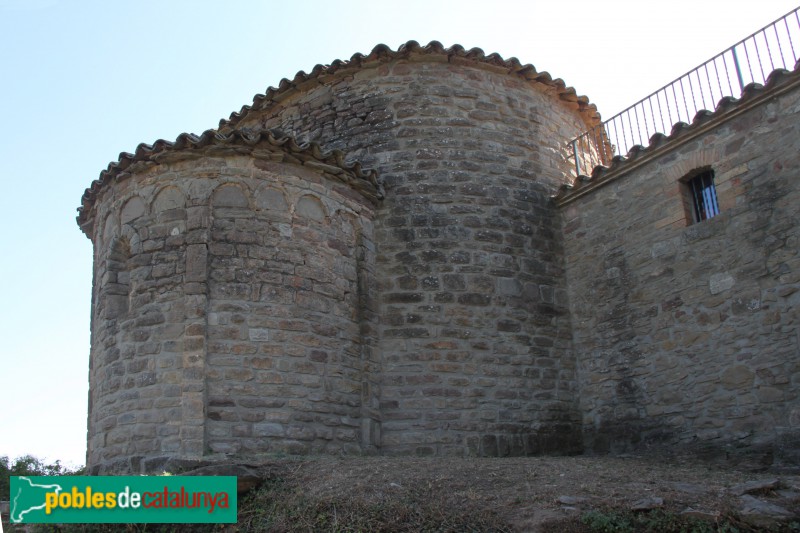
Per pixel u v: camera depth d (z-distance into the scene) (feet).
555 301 40.83
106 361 33.81
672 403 34.88
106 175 36.47
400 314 37.99
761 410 31.22
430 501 22.50
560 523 20.49
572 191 41.68
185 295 32.35
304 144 35.81
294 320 33.55
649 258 37.29
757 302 32.19
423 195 40.22
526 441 37.47
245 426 31.19
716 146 35.04
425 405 36.60
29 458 44.01
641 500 21.65
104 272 35.86
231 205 34.04
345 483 24.39
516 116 43.68
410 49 42.29
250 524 23.56
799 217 31.22
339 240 36.70
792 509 21.01
